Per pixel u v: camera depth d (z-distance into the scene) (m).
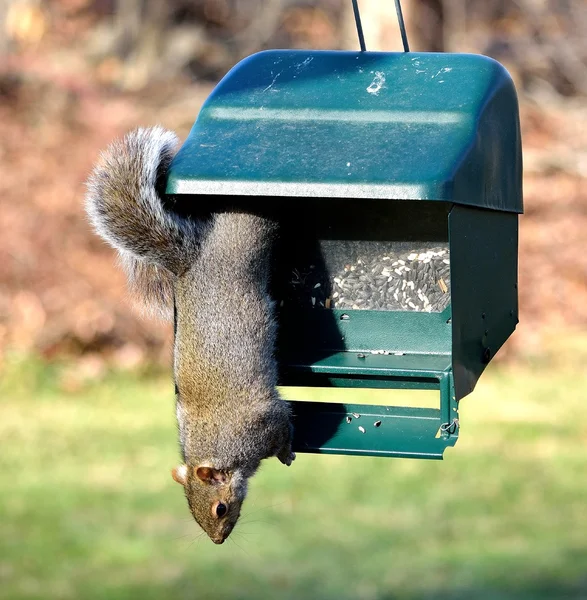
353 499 14.82
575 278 26.52
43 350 22.20
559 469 15.99
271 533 13.64
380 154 7.25
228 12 35.03
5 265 23.50
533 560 12.70
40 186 26.08
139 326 22.81
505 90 8.16
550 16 33.88
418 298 8.18
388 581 12.28
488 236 7.96
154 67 33.31
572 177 29.97
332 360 7.94
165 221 7.80
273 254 8.21
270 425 7.93
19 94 29.86
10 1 33.47
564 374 22.61
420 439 7.51
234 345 7.90
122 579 12.36
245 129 7.64
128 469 16.03
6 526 13.80
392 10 27.02
